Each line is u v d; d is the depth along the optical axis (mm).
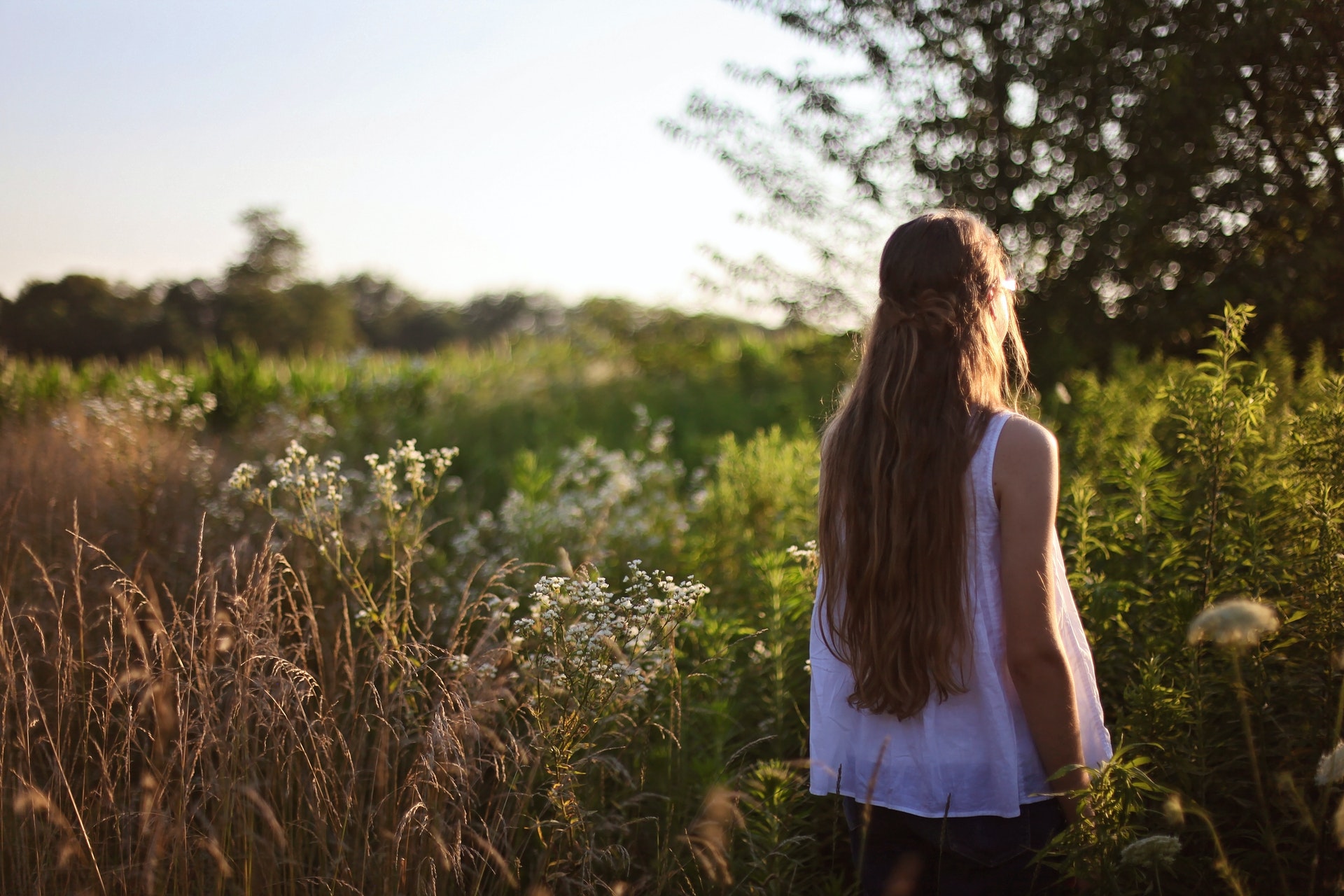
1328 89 4809
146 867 1946
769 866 2098
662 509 5164
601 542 4379
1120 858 1609
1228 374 2326
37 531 3447
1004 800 1602
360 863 2117
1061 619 1653
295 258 56344
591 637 2221
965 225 1700
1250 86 4984
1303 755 2057
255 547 3742
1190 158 5047
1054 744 1555
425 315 73688
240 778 2104
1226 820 2098
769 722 2680
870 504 1650
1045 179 5762
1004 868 1649
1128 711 2314
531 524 4539
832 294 7031
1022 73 5695
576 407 10297
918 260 1658
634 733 2555
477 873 2051
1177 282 5340
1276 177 5008
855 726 1758
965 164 5906
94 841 2111
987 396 1629
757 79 6488
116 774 2402
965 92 6004
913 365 1625
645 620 2369
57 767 2016
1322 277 4766
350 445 7344
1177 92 4852
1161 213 5082
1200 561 2342
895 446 1624
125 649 2311
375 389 10656
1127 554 2727
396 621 2824
